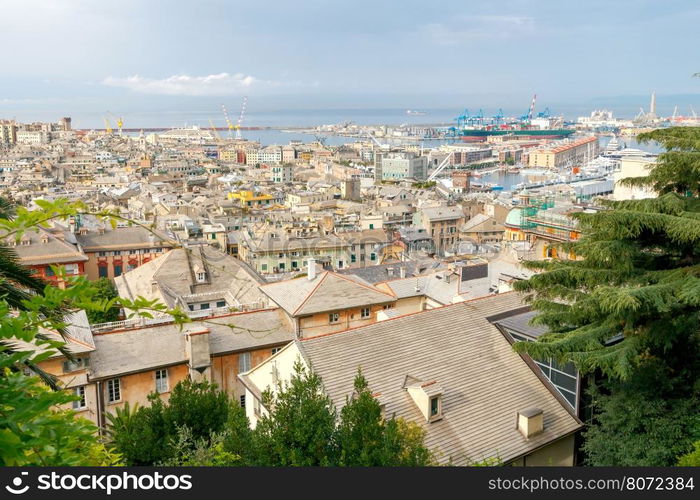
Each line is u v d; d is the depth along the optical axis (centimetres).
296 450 2308
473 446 3538
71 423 1379
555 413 3875
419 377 3894
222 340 6241
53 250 12231
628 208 3466
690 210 3403
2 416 1120
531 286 3591
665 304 2853
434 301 6969
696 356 3384
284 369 4062
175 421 4253
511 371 4125
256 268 14188
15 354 1151
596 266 3600
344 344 4016
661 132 3562
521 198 14475
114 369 5675
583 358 3055
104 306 1173
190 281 9794
